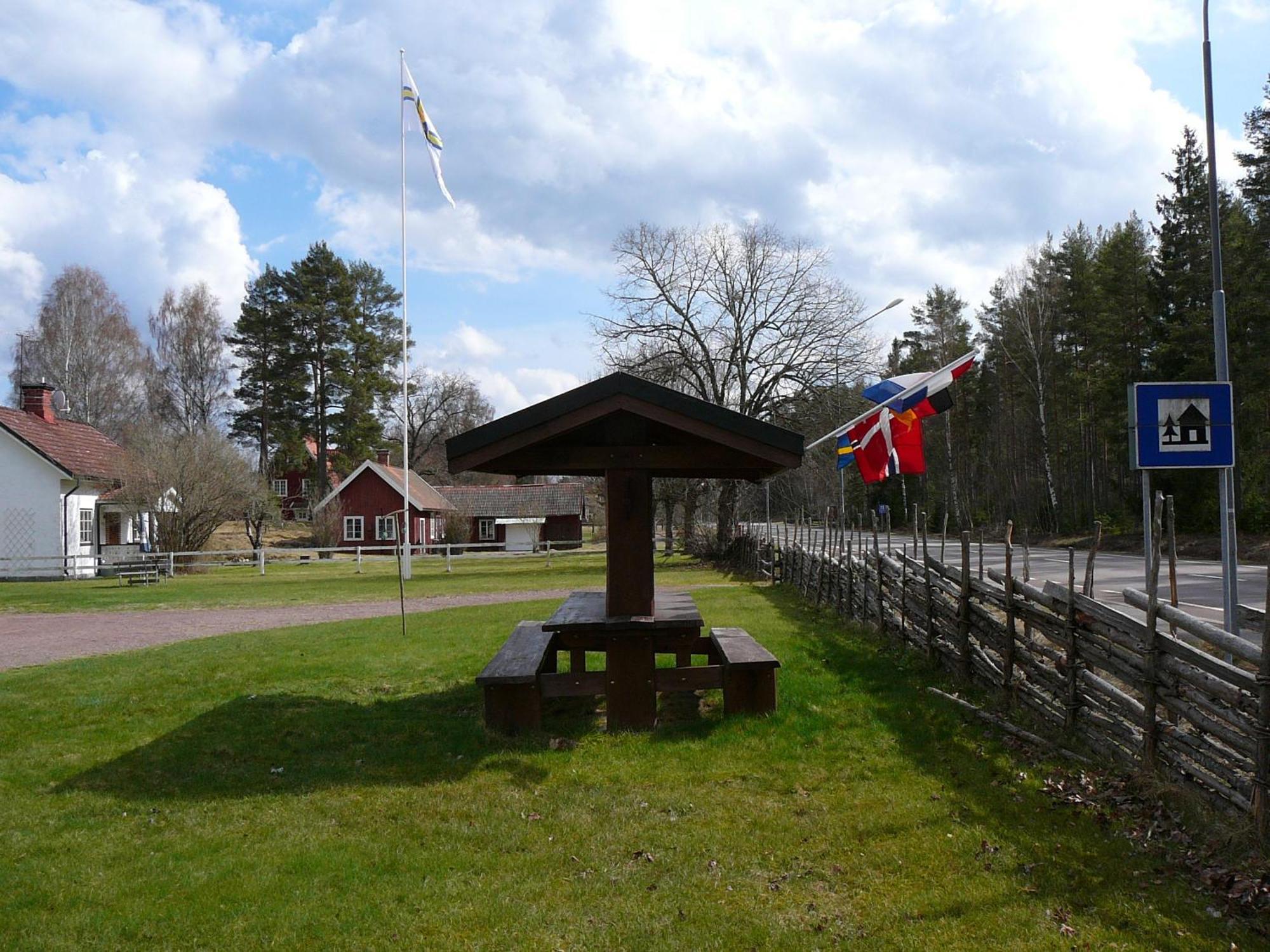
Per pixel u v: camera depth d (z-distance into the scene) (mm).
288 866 4562
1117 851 4430
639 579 7004
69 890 4309
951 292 68812
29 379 53562
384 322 68312
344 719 7496
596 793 5578
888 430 11625
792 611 14977
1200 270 34406
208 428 35625
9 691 8805
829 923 3861
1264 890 3896
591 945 3723
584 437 7301
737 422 6516
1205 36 8172
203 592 23516
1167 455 6492
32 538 30250
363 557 42875
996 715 6762
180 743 6871
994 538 45375
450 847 4805
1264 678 4270
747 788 5613
